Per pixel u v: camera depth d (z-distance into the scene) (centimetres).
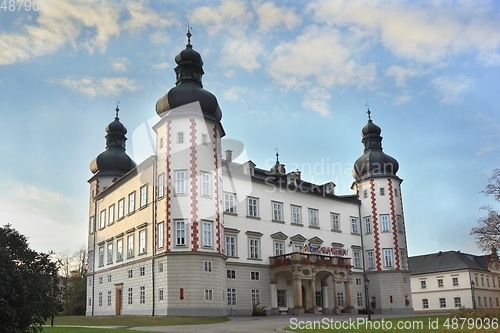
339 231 6712
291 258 5553
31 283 1717
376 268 6781
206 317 4375
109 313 5747
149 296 4850
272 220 5938
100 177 6788
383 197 6994
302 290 5962
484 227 5594
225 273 4959
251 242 5653
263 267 5672
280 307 5700
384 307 6638
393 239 6844
